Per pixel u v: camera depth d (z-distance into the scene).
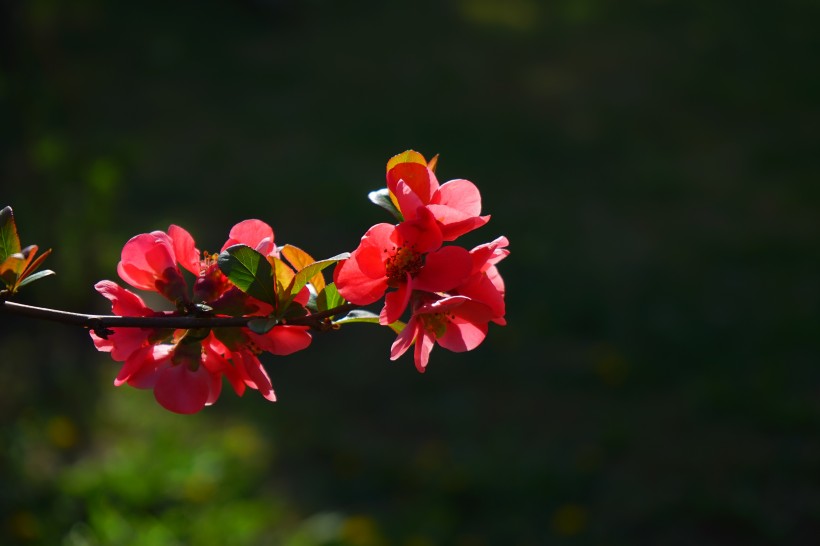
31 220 6.18
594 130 11.11
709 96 12.36
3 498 4.58
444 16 14.61
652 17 15.38
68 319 1.48
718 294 7.47
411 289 1.43
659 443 5.51
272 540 4.60
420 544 4.55
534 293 7.29
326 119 10.80
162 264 1.57
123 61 11.59
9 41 7.21
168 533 4.52
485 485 5.01
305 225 8.34
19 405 5.40
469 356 6.44
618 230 8.66
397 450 5.41
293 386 6.03
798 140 11.09
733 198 9.49
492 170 9.87
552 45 13.88
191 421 5.45
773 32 14.89
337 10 14.36
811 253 8.25
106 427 5.34
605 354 6.48
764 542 4.70
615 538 4.72
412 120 10.93
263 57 12.38
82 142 8.98
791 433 5.57
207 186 8.83
